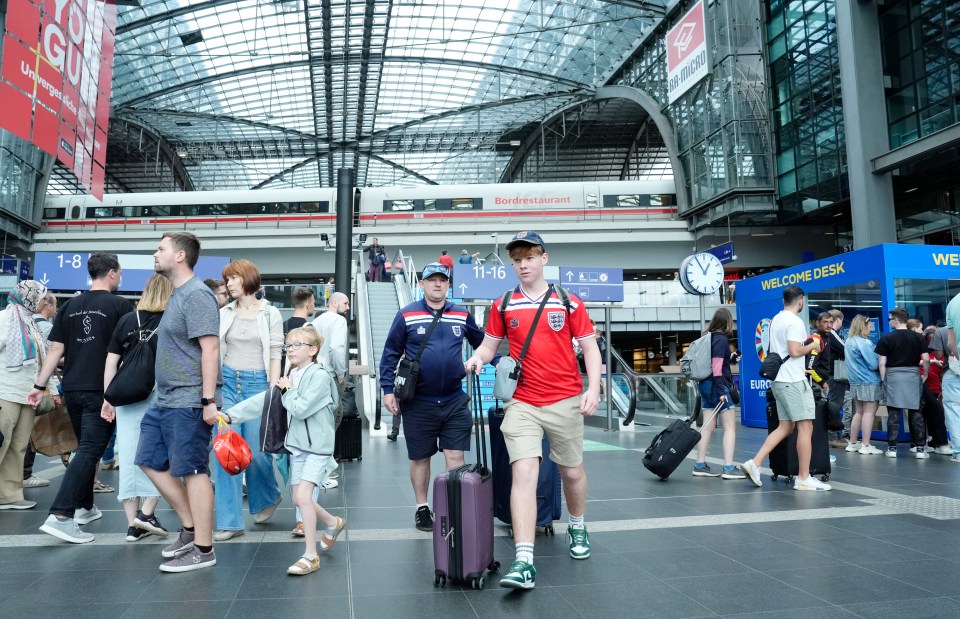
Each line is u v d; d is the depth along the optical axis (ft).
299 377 11.79
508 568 11.36
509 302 11.36
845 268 32.73
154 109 144.46
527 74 139.03
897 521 14.48
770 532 13.64
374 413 38.04
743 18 97.76
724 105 97.71
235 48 125.59
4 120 36.11
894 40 76.48
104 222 110.32
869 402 26.45
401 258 76.64
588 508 16.46
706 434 21.68
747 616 8.91
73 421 14.07
